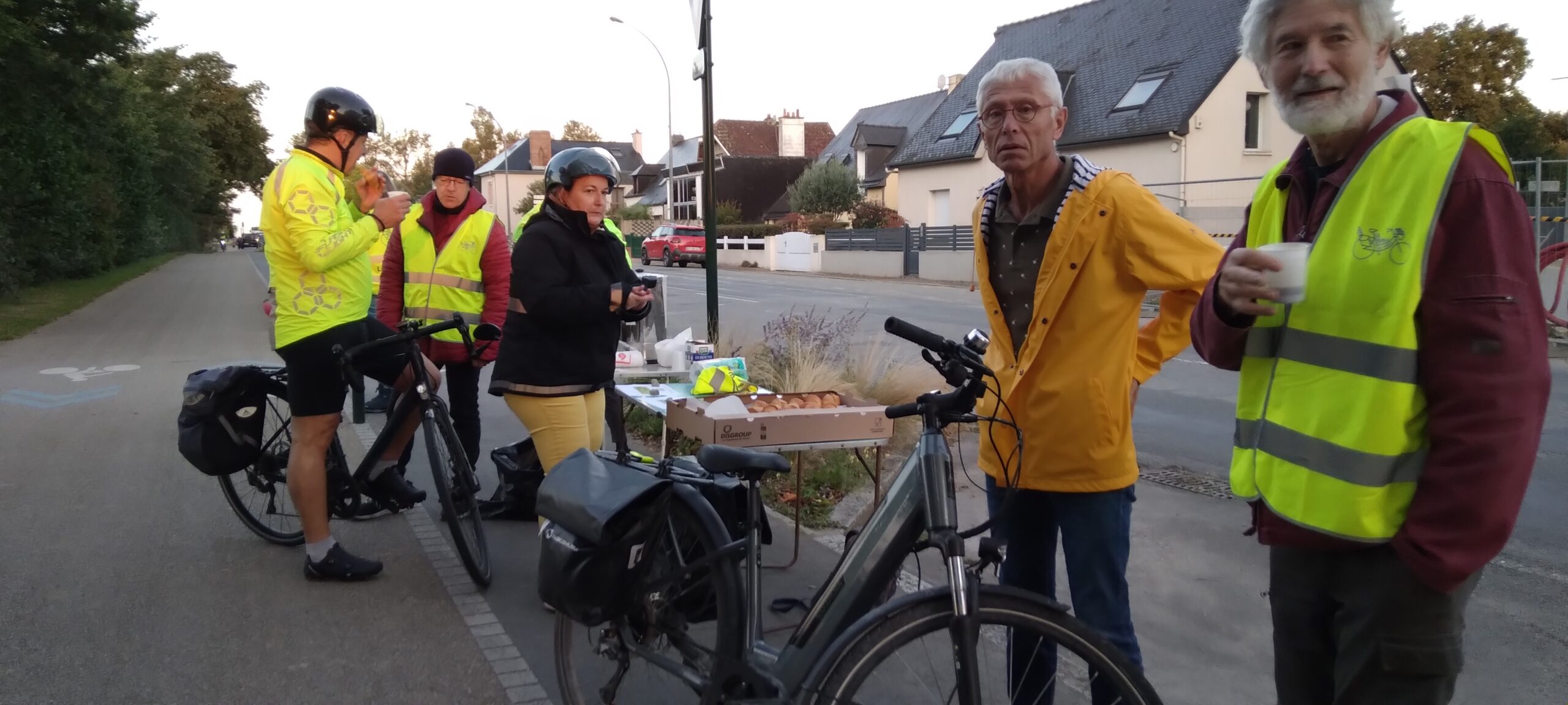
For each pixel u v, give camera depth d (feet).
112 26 58.34
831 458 20.15
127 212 121.80
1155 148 82.99
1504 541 5.40
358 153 13.65
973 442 23.48
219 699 10.81
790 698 7.84
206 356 39.60
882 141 143.95
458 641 12.39
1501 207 5.48
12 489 18.98
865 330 44.52
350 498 15.40
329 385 13.62
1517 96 109.70
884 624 7.10
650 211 201.16
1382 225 5.82
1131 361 8.55
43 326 52.06
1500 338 5.36
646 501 9.13
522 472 17.29
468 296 17.51
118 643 12.17
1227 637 12.87
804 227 123.44
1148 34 92.63
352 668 11.59
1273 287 5.95
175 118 153.28
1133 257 8.22
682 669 9.16
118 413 26.89
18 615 12.97
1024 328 8.86
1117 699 7.31
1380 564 5.95
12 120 58.65
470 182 17.80
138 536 16.24
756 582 8.83
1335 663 6.57
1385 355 5.75
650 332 20.76
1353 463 5.88
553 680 11.35
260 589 13.99
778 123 214.48
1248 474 6.64
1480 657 12.41
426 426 14.07
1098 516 8.49
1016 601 7.30
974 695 7.04
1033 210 8.70
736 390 15.93
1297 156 6.73
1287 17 6.19
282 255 13.23
